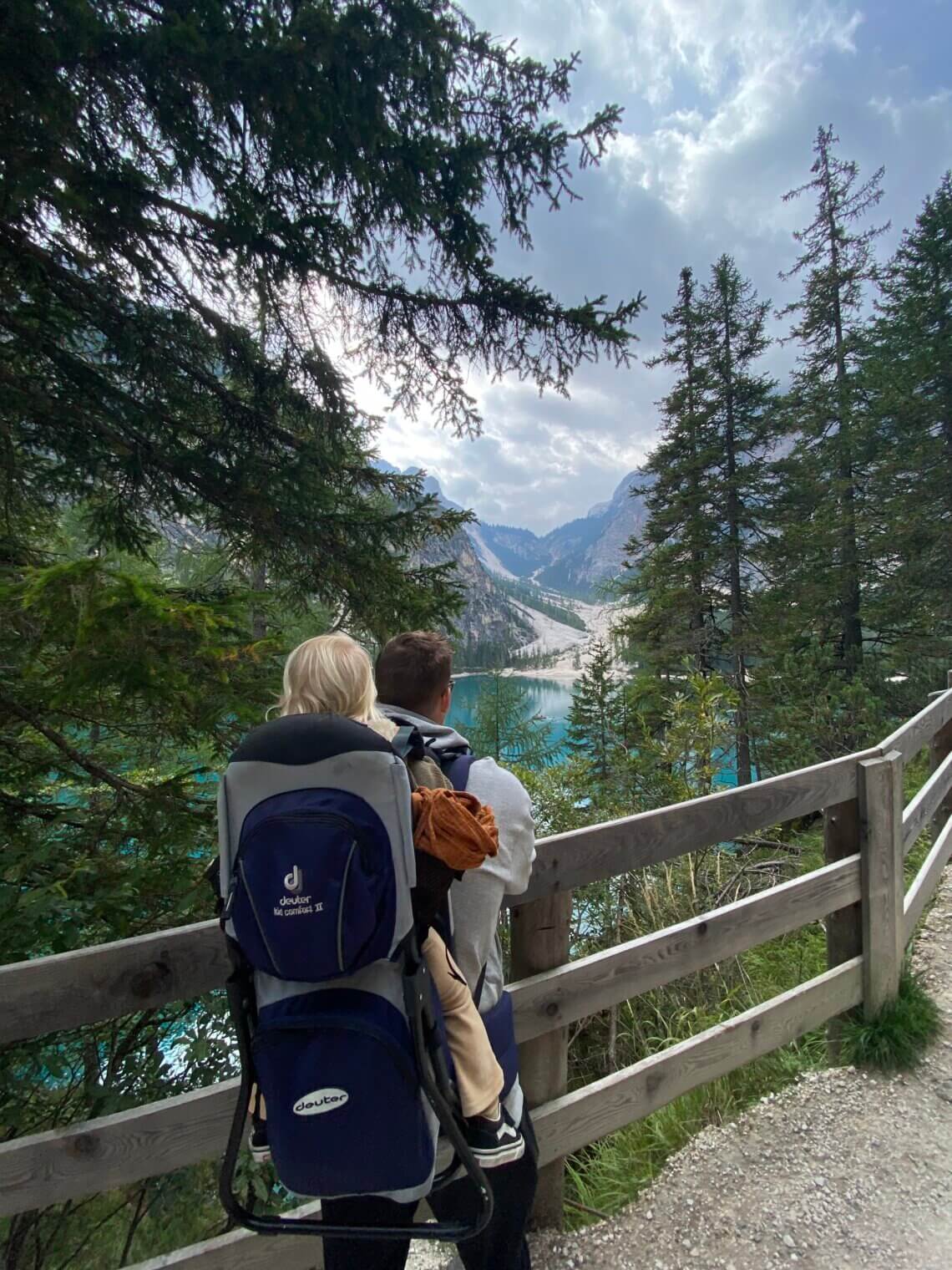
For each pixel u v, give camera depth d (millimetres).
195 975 1364
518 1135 1178
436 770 1148
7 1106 2188
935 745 4492
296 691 1195
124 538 3920
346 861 933
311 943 921
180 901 2658
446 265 4297
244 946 983
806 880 2387
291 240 3678
